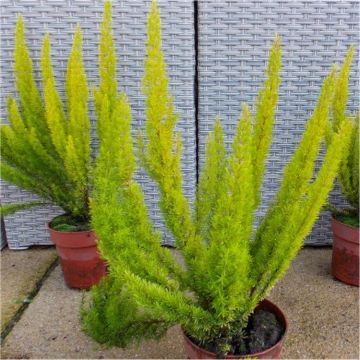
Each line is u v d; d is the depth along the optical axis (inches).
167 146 42.9
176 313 43.2
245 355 45.7
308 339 63.1
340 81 68.4
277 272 45.2
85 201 74.5
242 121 38.6
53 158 75.7
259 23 78.3
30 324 68.3
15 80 81.6
